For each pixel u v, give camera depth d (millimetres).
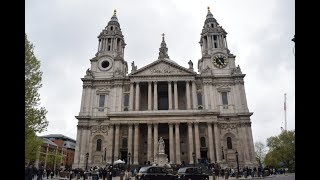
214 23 90812
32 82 30719
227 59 83812
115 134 69688
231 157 72125
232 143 73812
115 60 84812
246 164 70000
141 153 71938
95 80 82062
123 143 70438
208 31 88062
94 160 73625
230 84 80500
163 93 85062
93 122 77250
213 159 66438
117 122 70188
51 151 110000
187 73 79312
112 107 78312
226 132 74750
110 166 57438
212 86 79750
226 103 78438
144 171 34031
